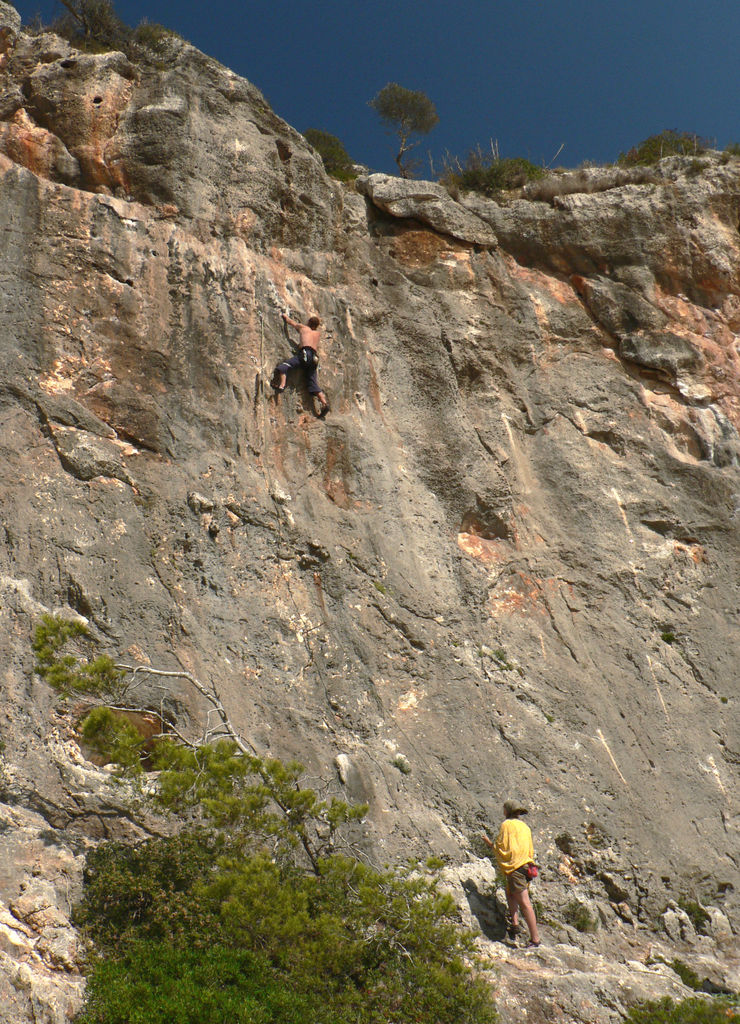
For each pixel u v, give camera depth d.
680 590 38.88
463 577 35.97
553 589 37.25
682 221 47.41
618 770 32.44
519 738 31.81
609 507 40.22
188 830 23.88
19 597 26.98
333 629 32.16
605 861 29.81
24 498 29.55
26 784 23.59
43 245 34.41
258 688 29.48
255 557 32.50
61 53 38.91
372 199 44.88
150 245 36.41
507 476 39.75
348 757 28.62
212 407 34.75
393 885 22.64
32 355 32.44
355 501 36.00
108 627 28.03
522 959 24.91
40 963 19.12
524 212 46.91
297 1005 19.53
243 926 20.55
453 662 33.03
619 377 44.31
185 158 38.25
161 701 27.19
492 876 27.38
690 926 29.11
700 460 43.12
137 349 34.31
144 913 21.28
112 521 30.42
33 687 25.47
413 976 21.17
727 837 32.44
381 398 39.81
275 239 40.22
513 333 44.03
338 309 40.19
